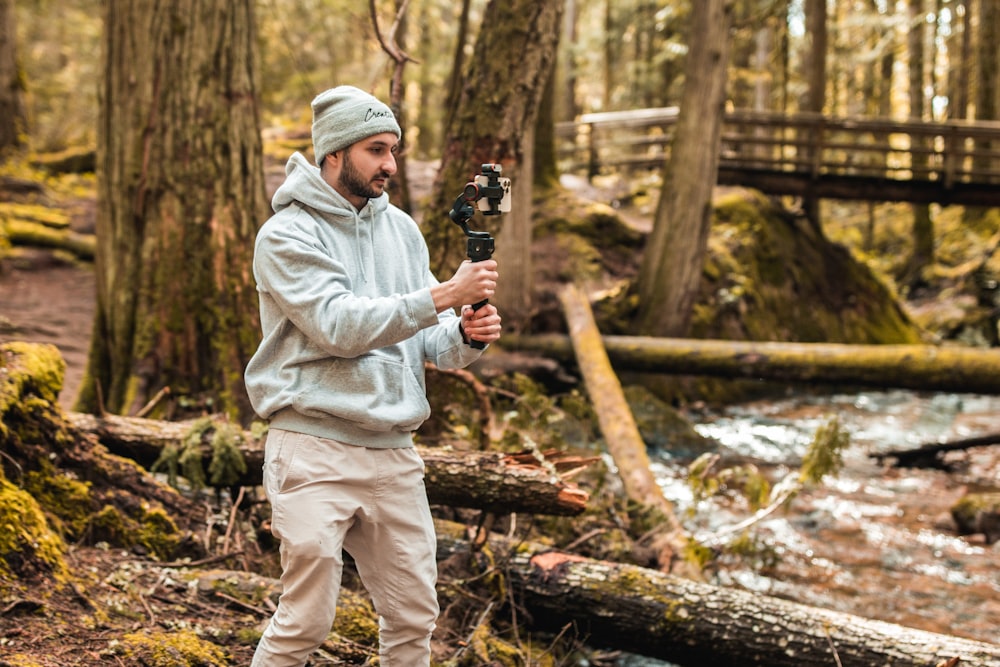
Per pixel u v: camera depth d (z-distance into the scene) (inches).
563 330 364.5
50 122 686.5
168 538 136.1
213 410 201.0
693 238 383.6
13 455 129.5
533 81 197.9
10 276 407.8
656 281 387.5
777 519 235.9
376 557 92.2
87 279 417.1
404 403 89.8
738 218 487.5
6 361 136.7
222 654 110.3
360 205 92.8
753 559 202.2
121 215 207.6
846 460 299.6
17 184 497.4
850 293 515.5
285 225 88.0
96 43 805.2
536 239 418.6
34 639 101.9
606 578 139.0
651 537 181.3
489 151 199.6
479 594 142.7
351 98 88.6
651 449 306.5
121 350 206.8
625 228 435.8
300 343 87.8
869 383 302.2
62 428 138.3
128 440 154.0
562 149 581.6
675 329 386.0
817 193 510.9
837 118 509.7
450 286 84.5
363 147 88.7
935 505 251.9
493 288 86.3
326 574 86.5
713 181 384.8
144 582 124.2
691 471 197.6
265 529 145.9
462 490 138.7
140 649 105.2
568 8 877.2
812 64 585.0
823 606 179.9
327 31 598.2
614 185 550.6
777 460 301.9
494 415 232.2
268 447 89.6
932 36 895.7
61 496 132.2
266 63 631.2
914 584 193.9
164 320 204.1
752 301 447.2
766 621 128.4
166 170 205.6
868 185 510.9
